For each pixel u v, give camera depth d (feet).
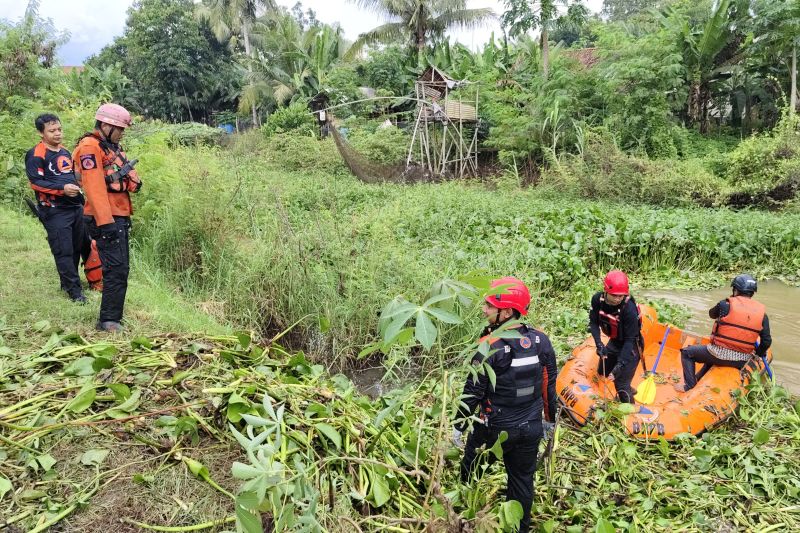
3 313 15.87
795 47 65.72
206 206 26.43
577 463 14.05
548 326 24.16
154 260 26.48
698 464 13.99
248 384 11.44
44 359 12.08
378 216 34.68
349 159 69.67
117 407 10.46
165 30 136.05
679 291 31.71
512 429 10.69
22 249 22.75
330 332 21.66
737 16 71.31
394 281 23.57
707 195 51.44
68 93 45.14
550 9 73.05
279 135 79.41
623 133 66.18
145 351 12.71
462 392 10.98
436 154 76.13
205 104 146.51
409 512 10.16
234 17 132.57
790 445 14.99
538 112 69.92
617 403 15.62
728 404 16.22
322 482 9.31
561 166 59.77
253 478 7.54
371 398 18.93
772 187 50.14
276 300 22.77
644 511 12.37
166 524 8.79
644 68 63.62
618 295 16.20
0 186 31.40
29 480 9.14
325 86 106.11
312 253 24.18
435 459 8.92
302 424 10.61
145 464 9.78
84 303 17.63
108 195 15.52
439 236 34.01
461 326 20.13
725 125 86.22
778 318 26.91
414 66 97.40
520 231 34.37
